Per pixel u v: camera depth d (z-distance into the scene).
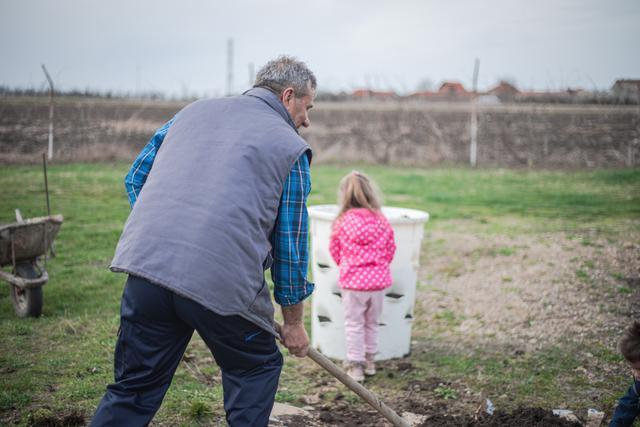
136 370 2.44
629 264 6.60
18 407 3.39
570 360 4.38
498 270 6.79
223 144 2.46
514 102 23.36
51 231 5.15
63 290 5.88
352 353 4.19
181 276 2.25
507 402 3.78
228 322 2.38
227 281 2.29
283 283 2.55
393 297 4.54
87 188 12.64
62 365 4.05
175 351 2.48
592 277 6.20
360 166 18.94
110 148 18.03
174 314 2.38
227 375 2.54
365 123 22.22
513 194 13.04
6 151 17.20
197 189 2.37
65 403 3.47
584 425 3.43
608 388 3.92
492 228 9.11
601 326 4.96
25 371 3.92
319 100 25.31
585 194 12.98
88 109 20.89
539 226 9.16
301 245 2.54
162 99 23.00
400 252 4.50
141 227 2.36
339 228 4.23
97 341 4.51
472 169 18.45
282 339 2.69
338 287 4.53
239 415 2.47
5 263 5.03
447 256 7.54
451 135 21.44
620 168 18.53
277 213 2.50
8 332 4.71
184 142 2.52
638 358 2.64
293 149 2.49
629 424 2.81
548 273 6.48
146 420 2.43
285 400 3.81
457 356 4.61
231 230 2.31
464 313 5.56
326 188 13.63
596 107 22.61
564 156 19.86
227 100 2.63
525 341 4.80
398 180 15.62
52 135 17.72
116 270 2.34
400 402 3.85
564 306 5.47
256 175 2.41
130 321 2.40
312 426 3.44
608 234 8.31
